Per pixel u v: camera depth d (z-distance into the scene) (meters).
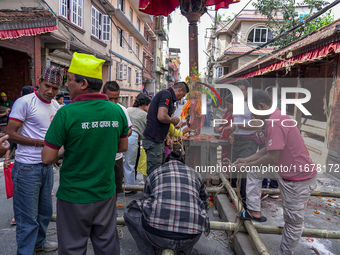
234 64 20.78
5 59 7.92
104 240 1.90
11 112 2.25
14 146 3.73
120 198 4.03
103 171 1.84
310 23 10.09
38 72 8.10
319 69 5.86
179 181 2.21
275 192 3.60
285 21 10.73
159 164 3.50
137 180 4.98
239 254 2.50
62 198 1.80
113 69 15.16
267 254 2.11
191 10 2.96
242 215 2.65
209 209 3.71
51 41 8.64
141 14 21.11
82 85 1.85
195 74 2.46
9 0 7.31
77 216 1.78
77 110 1.75
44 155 1.75
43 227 2.54
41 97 2.35
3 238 2.84
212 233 3.07
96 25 12.50
